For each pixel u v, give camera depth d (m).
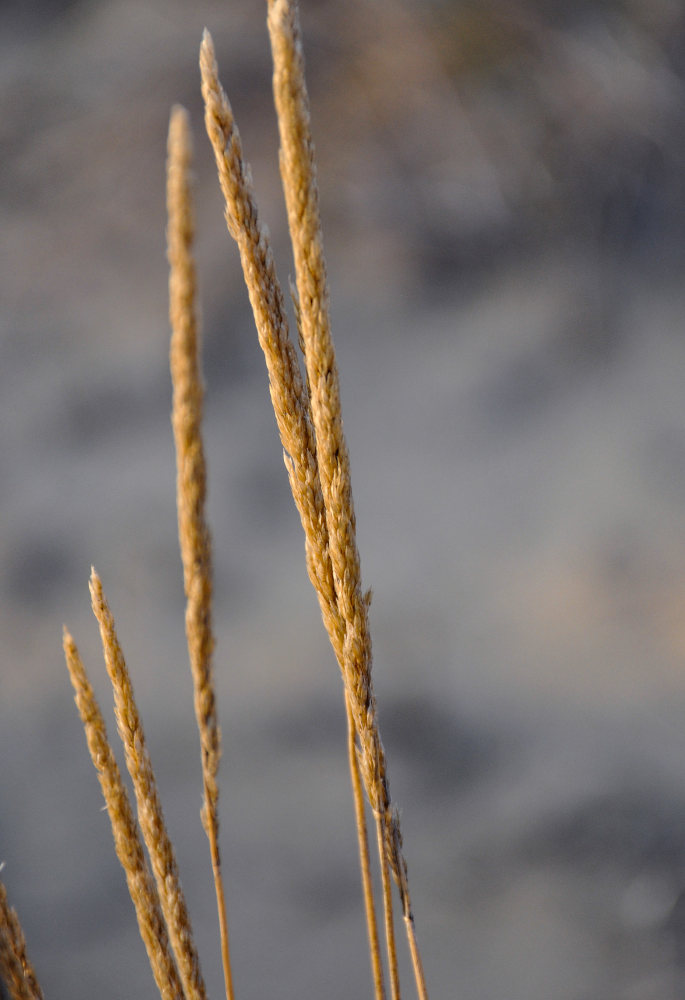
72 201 5.71
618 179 5.01
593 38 5.07
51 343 5.33
